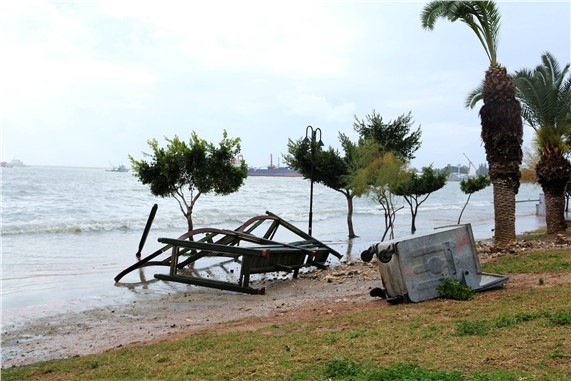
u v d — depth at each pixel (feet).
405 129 114.42
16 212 139.13
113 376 22.80
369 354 22.09
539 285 36.55
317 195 298.35
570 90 77.92
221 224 135.85
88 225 116.98
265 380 19.65
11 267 66.33
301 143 113.80
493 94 66.59
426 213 192.95
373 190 94.53
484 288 35.53
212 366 22.54
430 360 20.39
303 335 27.32
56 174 471.21
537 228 122.62
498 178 67.51
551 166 79.25
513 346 21.20
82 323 39.68
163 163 83.56
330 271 62.03
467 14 67.10
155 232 114.52
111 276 61.05
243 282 51.03
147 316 41.60
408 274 34.35
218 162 85.92
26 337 35.99
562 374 17.38
